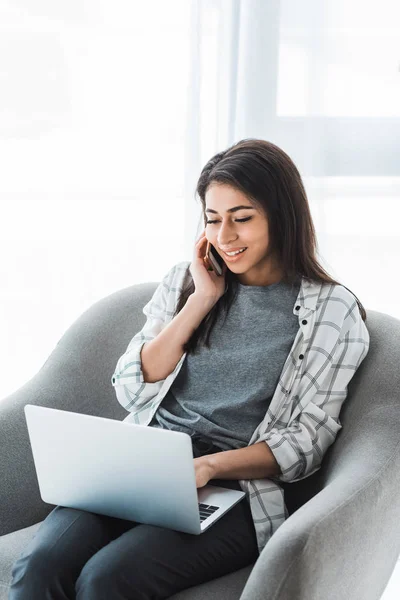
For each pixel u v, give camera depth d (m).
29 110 2.47
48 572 1.48
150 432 1.42
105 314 2.08
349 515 1.43
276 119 2.33
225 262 1.77
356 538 1.47
